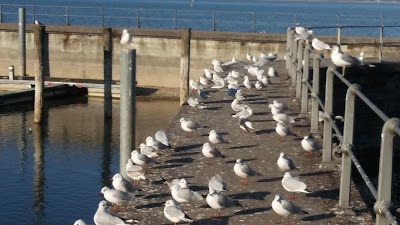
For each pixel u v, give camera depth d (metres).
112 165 26.94
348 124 9.71
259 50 39.41
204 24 95.44
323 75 22.44
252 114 17.58
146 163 12.30
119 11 134.38
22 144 29.97
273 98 20.27
